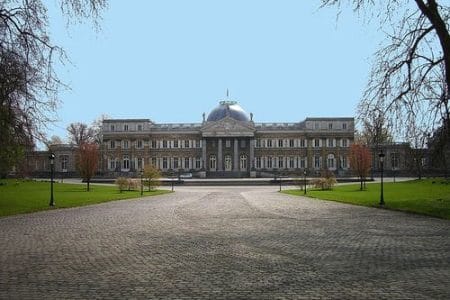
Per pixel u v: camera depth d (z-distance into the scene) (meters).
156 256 17.05
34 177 149.50
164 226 26.38
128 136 166.25
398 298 11.52
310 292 12.09
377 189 72.06
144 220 29.78
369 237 21.67
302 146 165.62
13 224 27.53
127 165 166.62
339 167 163.12
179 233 23.33
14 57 29.84
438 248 18.58
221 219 30.30
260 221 28.97
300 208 39.22
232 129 163.38
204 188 95.50
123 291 12.25
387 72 33.22
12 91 30.53
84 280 13.43
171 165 167.38
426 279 13.39
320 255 17.17
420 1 31.55
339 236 22.05
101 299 11.53
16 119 32.41
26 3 29.44
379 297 11.62
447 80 31.09
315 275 13.97
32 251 18.17
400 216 31.70
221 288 12.52
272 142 166.62
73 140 167.25
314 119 164.38
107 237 21.97
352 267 15.06
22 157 40.84
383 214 33.25
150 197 58.66
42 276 13.93
